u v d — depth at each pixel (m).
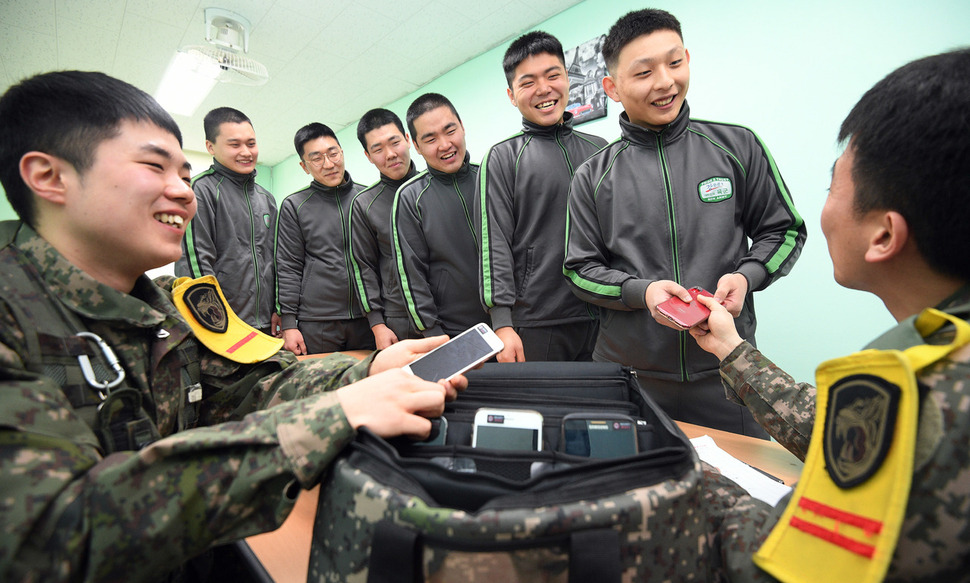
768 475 0.66
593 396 0.66
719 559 0.43
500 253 1.40
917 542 0.29
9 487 0.35
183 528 0.39
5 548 0.34
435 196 1.73
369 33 2.86
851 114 0.43
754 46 1.89
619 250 1.11
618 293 1.04
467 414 0.59
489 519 0.33
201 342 0.70
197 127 4.52
